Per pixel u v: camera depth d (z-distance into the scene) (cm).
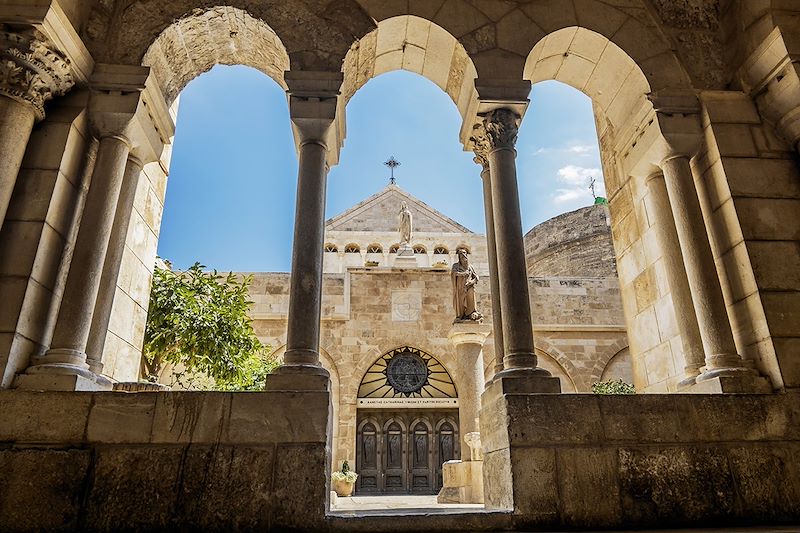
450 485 938
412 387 1588
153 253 641
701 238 481
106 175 454
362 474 1517
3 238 413
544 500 377
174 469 368
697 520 385
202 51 553
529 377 430
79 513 351
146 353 806
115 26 500
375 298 1650
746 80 524
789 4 502
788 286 455
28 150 441
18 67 421
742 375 433
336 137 529
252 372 948
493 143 518
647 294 595
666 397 416
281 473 372
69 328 405
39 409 370
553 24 539
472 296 1103
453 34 526
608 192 690
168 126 537
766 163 498
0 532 341
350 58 526
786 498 397
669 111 518
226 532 356
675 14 561
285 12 520
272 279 1642
